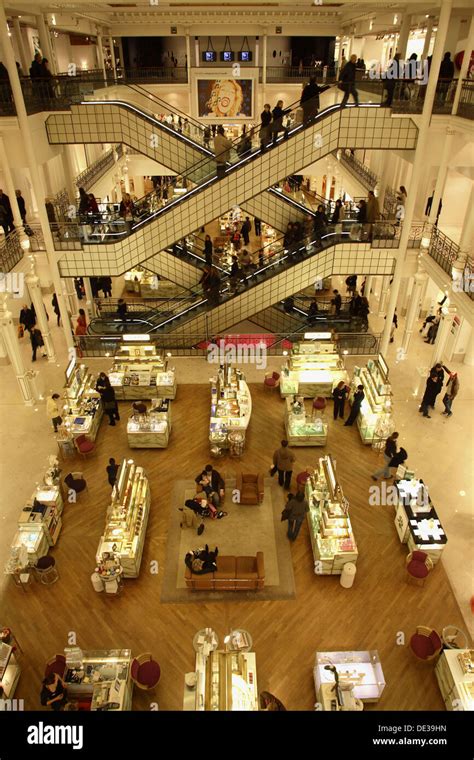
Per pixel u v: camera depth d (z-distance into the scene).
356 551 9.39
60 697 7.35
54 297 17.52
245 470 12.03
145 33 23.22
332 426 13.51
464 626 8.79
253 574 9.16
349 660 8.04
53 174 19.50
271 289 15.61
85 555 10.01
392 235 14.77
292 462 11.05
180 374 15.72
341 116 13.52
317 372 14.62
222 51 24.94
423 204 19.09
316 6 18.73
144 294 21.41
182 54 25.89
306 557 10.02
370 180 19.94
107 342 16.23
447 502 11.15
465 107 12.91
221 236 24.75
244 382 14.05
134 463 12.14
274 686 7.92
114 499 9.92
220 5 18.98
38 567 9.27
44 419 13.66
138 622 8.85
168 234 14.83
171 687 7.93
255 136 14.13
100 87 17.88
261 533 10.48
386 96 13.30
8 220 15.39
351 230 14.79
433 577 9.62
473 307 11.97
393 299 15.55
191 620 8.88
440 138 13.89
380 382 13.00
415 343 17.42
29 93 13.36
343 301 19.48
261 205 17.20
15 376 15.53
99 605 9.13
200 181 14.89
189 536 10.41
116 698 7.35
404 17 15.30
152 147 15.01
